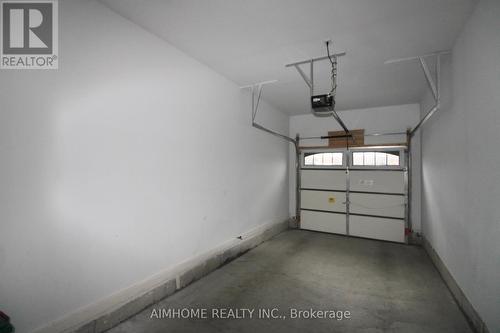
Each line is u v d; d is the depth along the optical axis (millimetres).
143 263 2441
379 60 3102
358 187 5469
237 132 4004
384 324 2258
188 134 2979
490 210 1882
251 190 4457
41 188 1723
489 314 1898
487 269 1938
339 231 5621
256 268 3516
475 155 2143
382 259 3957
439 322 2293
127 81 2279
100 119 2066
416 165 4984
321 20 2283
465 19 2240
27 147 1657
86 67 1970
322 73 3521
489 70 1858
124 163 2258
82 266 1956
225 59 3104
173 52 2762
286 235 5449
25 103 1653
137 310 2361
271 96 4672
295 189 6168
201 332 2109
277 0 2014
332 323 2266
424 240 4555
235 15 2219
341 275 3312
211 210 3389
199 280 3100
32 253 1682
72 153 1886
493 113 1808
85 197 1970
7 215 1572
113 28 2160
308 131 6023
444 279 3141
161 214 2627
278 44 2730
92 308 2012
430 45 2719
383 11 2139
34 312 1689
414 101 4867
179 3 2057
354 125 5520
